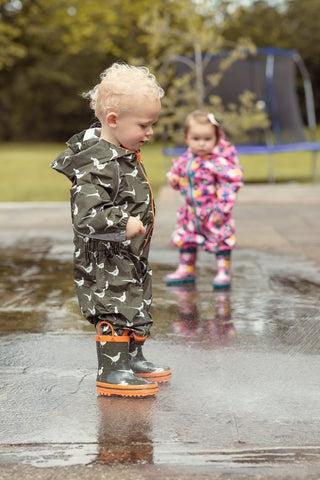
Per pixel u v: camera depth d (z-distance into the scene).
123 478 2.76
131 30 39.66
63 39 37.50
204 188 6.00
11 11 37.28
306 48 44.41
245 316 5.10
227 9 18.61
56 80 40.44
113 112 3.62
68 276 6.58
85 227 3.52
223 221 6.02
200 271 6.70
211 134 6.02
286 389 3.69
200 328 4.80
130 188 3.68
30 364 4.12
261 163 22.22
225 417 3.34
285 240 8.23
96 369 4.04
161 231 8.92
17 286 6.18
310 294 5.76
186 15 17.17
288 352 4.28
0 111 41.72
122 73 3.66
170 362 4.12
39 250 7.90
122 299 3.66
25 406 3.50
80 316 5.16
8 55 38.59
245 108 16.84
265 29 44.62
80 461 2.90
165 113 16.39
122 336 3.66
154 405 3.50
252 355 4.23
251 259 7.21
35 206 11.45
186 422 3.29
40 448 3.03
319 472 2.79
